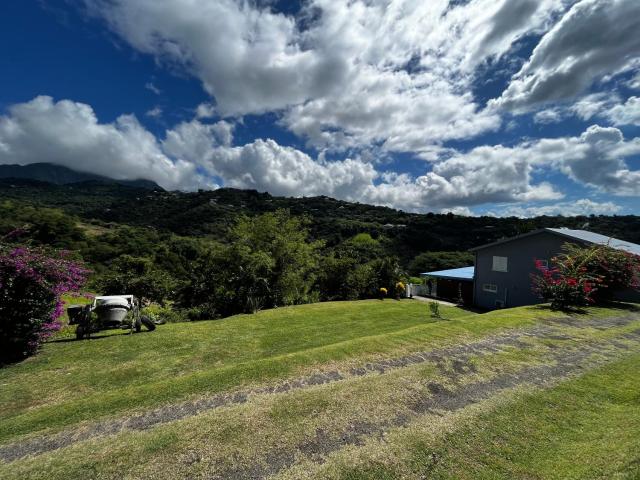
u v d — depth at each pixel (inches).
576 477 105.6
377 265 805.2
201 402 158.7
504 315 348.2
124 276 498.9
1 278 232.7
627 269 433.4
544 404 159.0
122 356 261.0
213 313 482.3
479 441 129.1
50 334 285.6
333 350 230.5
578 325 311.6
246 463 114.8
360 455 119.3
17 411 170.6
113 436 131.3
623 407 155.7
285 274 621.0
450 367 202.2
